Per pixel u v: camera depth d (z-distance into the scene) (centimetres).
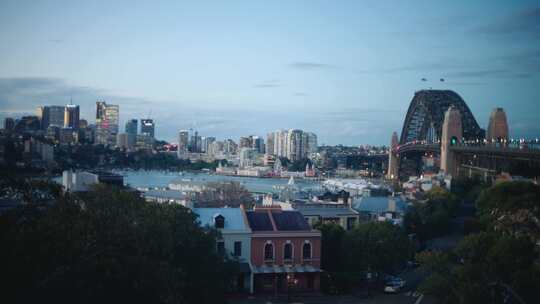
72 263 5859
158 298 6600
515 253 7219
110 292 6288
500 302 7162
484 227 11969
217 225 10488
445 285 7556
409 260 12888
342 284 10719
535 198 10788
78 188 14212
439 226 16788
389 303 9638
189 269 7806
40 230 5722
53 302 5700
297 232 10712
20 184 6575
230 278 8662
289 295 9819
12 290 5434
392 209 15875
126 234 6450
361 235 11056
